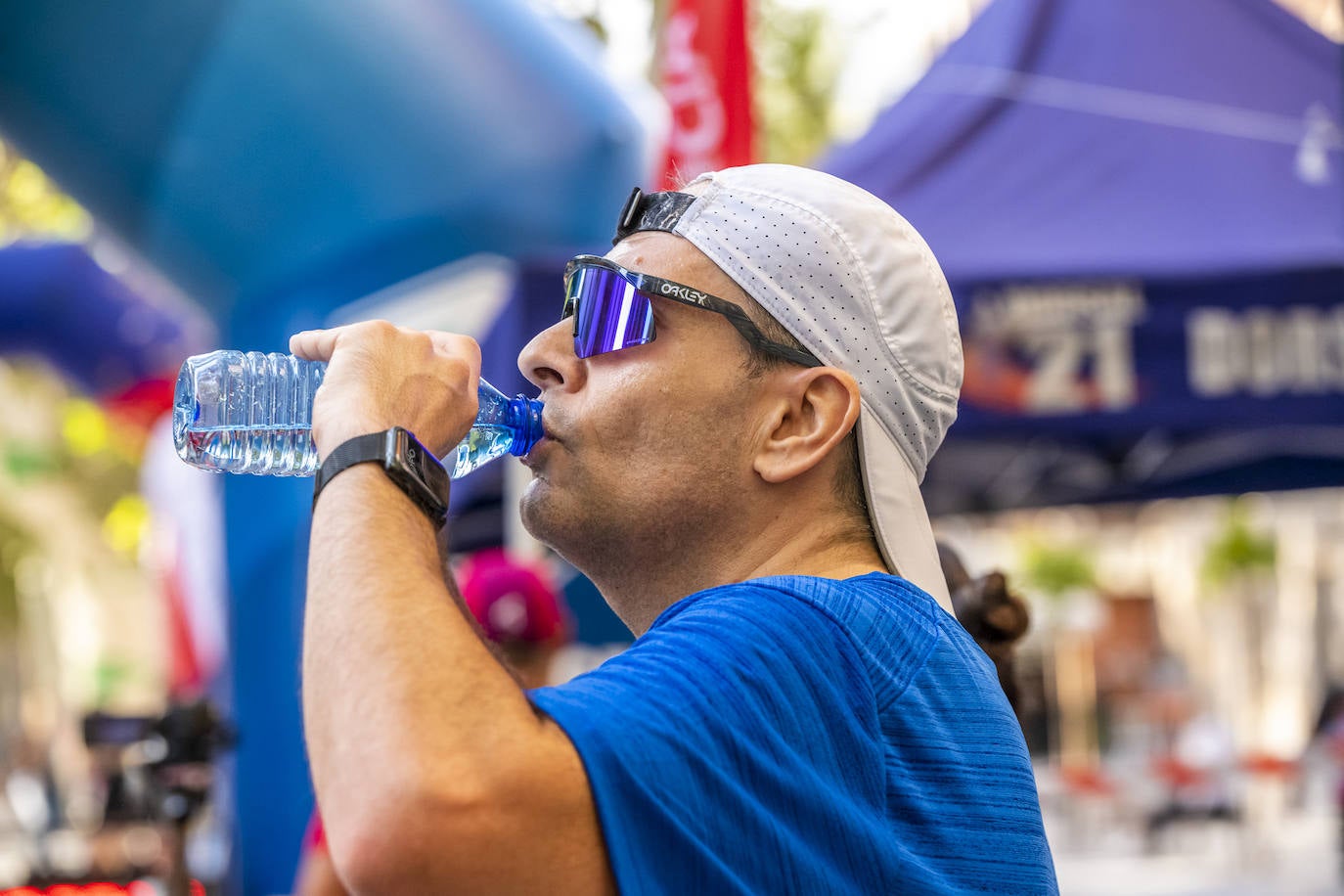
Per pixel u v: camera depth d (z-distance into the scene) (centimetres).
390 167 325
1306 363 400
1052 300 400
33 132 332
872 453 141
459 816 102
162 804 303
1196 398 399
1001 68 441
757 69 400
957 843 121
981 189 425
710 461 138
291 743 361
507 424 143
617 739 107
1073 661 2445
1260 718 2473
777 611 120
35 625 2564
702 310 139
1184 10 453
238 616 367
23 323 651
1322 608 2494
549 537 144
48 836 616
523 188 333
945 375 147
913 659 127
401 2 328
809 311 139
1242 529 2338
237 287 343
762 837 109
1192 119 435
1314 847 1398
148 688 2297
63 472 1642
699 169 391
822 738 116
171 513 559
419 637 109
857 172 426
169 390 677
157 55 317
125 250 358
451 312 360
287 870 358
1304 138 435
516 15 346
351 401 127
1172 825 1402
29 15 311
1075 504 578
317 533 118
